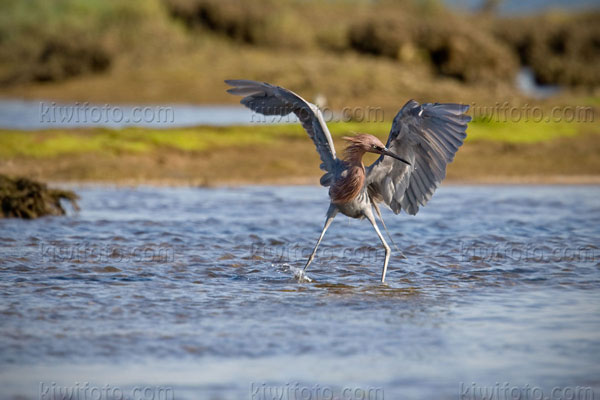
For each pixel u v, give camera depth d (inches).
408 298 423.8
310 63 1750.7
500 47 1889.8
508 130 1095.0
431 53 1844.2
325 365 320.5
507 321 382.6
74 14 2094.0
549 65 2028.8
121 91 1625.2
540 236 591.5
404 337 356.5
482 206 730.2
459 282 459.5
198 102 1551.4
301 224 629.0
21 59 1978.3
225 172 882.1
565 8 3344.0
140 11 2054.6
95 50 1752.0
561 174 923.4
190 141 964.6
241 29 2092.8
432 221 649.6
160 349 336.8
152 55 1829.5
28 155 879.1
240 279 462.3
